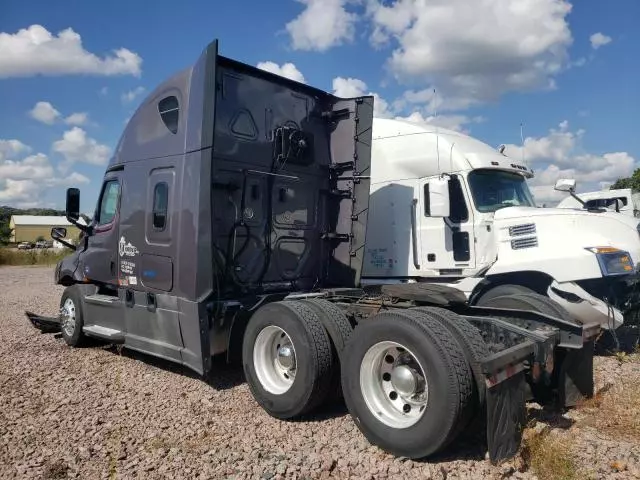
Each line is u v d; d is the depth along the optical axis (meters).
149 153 6.59
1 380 6.17
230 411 5.09
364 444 4.27
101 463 3.98
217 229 5.99
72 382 6.08
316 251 7.15
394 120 8.62
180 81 6.19
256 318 5.15
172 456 4.07
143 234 6.56
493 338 4.50
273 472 3.78
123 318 6.89
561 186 7.74
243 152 6.28
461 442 4.28
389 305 5.08
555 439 4.11
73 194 7.96
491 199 7.76
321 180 7.24
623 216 7.02
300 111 7.04
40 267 29.70
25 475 3.80
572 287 6.48
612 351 6.93
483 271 7.34
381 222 8.46
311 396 4.64
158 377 6.27
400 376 4.17
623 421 4.59
